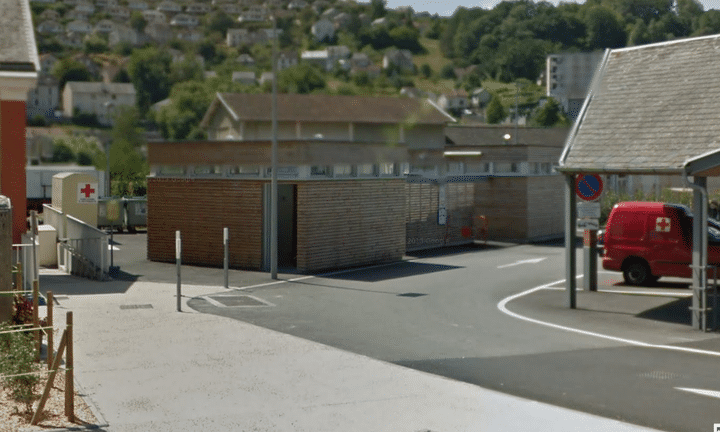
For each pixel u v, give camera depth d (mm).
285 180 23328
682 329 14438
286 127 54656
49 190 39469
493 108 121000
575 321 15242
